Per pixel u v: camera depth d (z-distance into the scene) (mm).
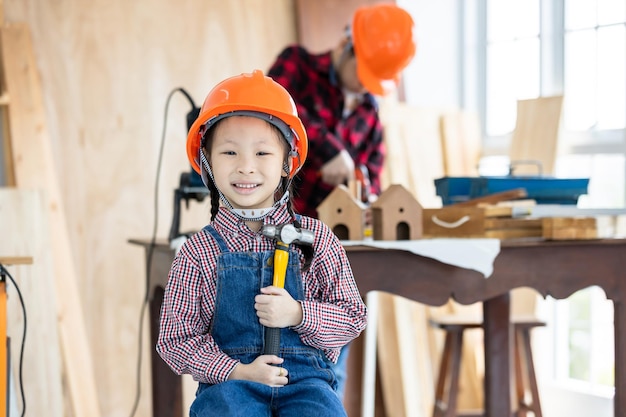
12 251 3045
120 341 3578
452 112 4223
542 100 3865
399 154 3945
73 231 3494
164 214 3688
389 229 2410
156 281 2660
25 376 2984
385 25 3012
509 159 3943
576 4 4016
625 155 3756
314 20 4074
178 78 3748
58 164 3467
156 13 3709
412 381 3754
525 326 3338
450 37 4562
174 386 2715
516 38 4312
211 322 1688
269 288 1629
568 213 2641
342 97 3113
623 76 3781
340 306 1714
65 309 3275
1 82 3299
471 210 2512
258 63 3967
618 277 2531
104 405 3529
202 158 1722
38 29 3445
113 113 3592
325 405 1600
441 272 2389
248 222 1712
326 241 1739
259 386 1604
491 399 2814
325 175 2891
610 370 3742
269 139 1645
